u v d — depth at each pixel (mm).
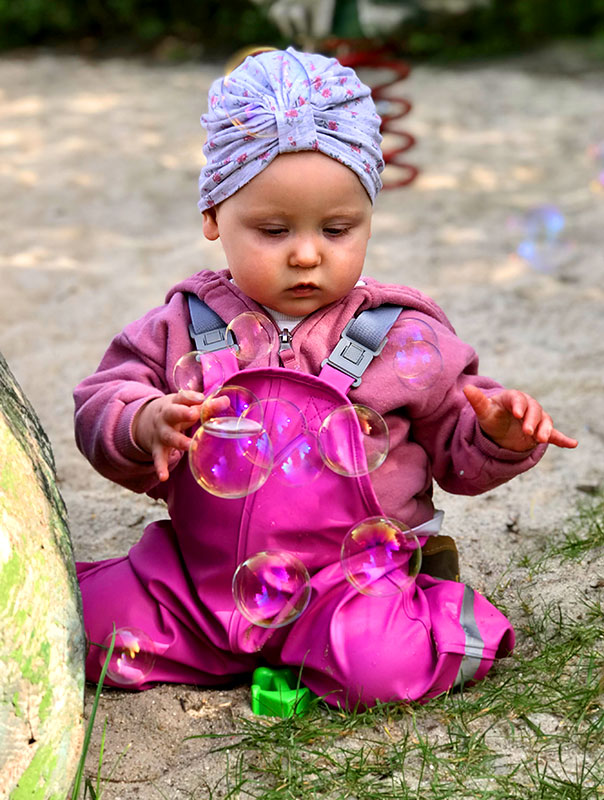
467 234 4297
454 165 5246
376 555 1556
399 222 4465
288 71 1603
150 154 5535
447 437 1726
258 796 1405
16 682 1188
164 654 1636
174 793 1430
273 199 1565
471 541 2129
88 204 4777
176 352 1715
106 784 1448
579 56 7602
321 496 1600
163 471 1533
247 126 1566
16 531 1254
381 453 1578
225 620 1606
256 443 1506
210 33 8391
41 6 8297
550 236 4215
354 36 4965
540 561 1995
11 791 1170
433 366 1674
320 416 1619
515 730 1513
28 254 4164
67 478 2529
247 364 1687
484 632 1601
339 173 1573
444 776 1422
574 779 1406
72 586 1352
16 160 5434
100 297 3740
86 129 6000
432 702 1562
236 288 1729
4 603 1192
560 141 5602
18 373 3139
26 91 6887
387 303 1740
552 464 2514
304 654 1591
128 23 8516
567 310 3482
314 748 1486
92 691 1646
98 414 1640
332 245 1608
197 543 1642
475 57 7758
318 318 1689
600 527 2111
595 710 1540
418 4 5164
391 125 5957
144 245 4273
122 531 2234
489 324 3395
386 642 1553
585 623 1764
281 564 1523
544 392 2881
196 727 1567
